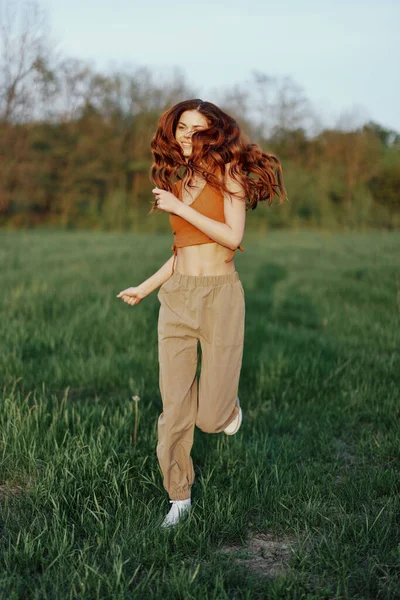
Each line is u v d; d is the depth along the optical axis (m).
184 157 2.72
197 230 2.61
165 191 2.51
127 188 37.91
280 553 2.44
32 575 2.22
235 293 2.65
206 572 2.22
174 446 2.65
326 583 2.19
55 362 4.95
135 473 3.03
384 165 36.00
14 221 33.88
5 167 32.75
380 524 2.51
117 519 2.57
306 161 39.16
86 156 35.72
